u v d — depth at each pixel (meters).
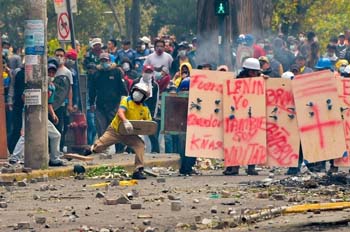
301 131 33.25
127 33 104.56
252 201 25.77
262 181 30.94
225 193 27.56
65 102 41.97
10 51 48.84
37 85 35.81
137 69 49.75
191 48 52.38
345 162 32.94
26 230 21.14
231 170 35.06
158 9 104.38
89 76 44.75
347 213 22.34
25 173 33.94
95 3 102.69
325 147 32.97
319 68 37.19
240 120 34.19
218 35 48.81
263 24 59.12
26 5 35.88
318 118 33.03
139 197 27.27
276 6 87.50
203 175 35.25
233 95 34.25
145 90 33.97
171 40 54.06
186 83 35.88
